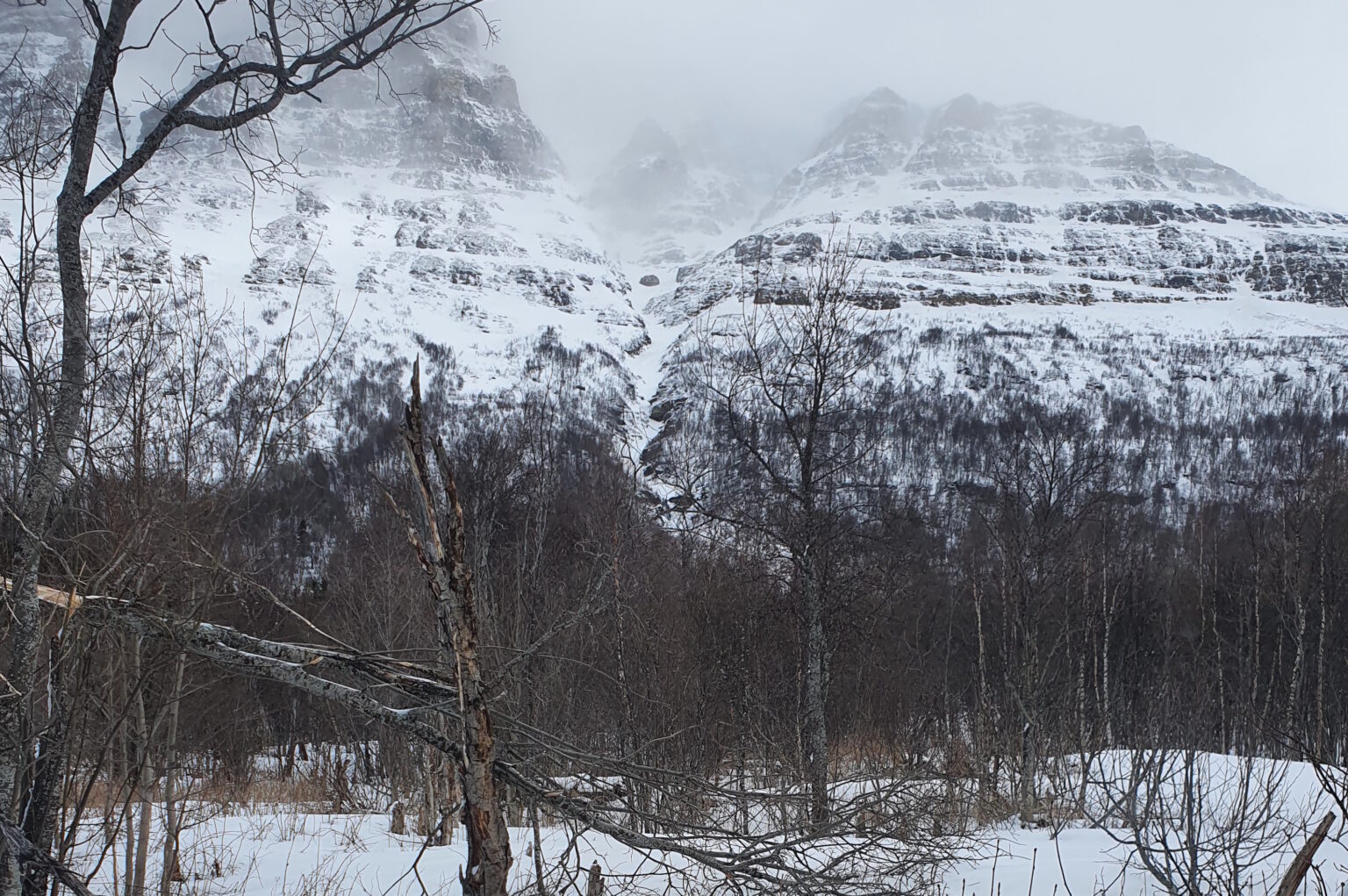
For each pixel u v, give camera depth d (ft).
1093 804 40.22
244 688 38.37
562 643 38.11
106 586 16.37
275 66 16.20
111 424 17.07
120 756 19.57
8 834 13.35
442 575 12.74
